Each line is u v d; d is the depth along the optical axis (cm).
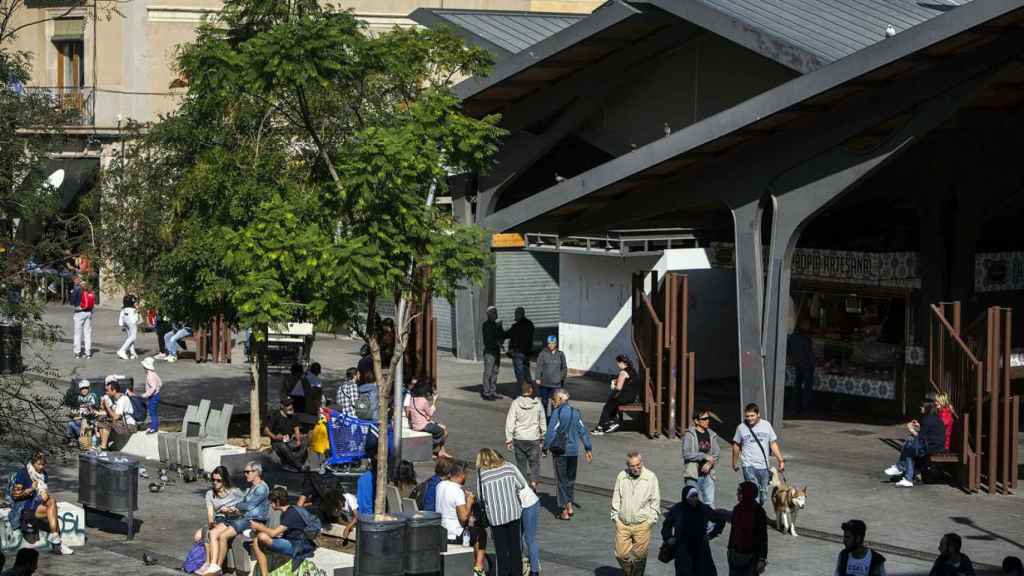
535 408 2278
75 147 4847
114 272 2778
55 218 2330
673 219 3462
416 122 1952
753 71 3089
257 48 1909
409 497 1950
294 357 3528
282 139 2519
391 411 2595
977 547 2022
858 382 3256
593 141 3462
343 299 1836
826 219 3350
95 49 4869
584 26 3098
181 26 4866
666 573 1881
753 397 2786
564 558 1936
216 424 2541
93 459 2034
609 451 2722
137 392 3247
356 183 1777
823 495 2356
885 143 2617
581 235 3338
